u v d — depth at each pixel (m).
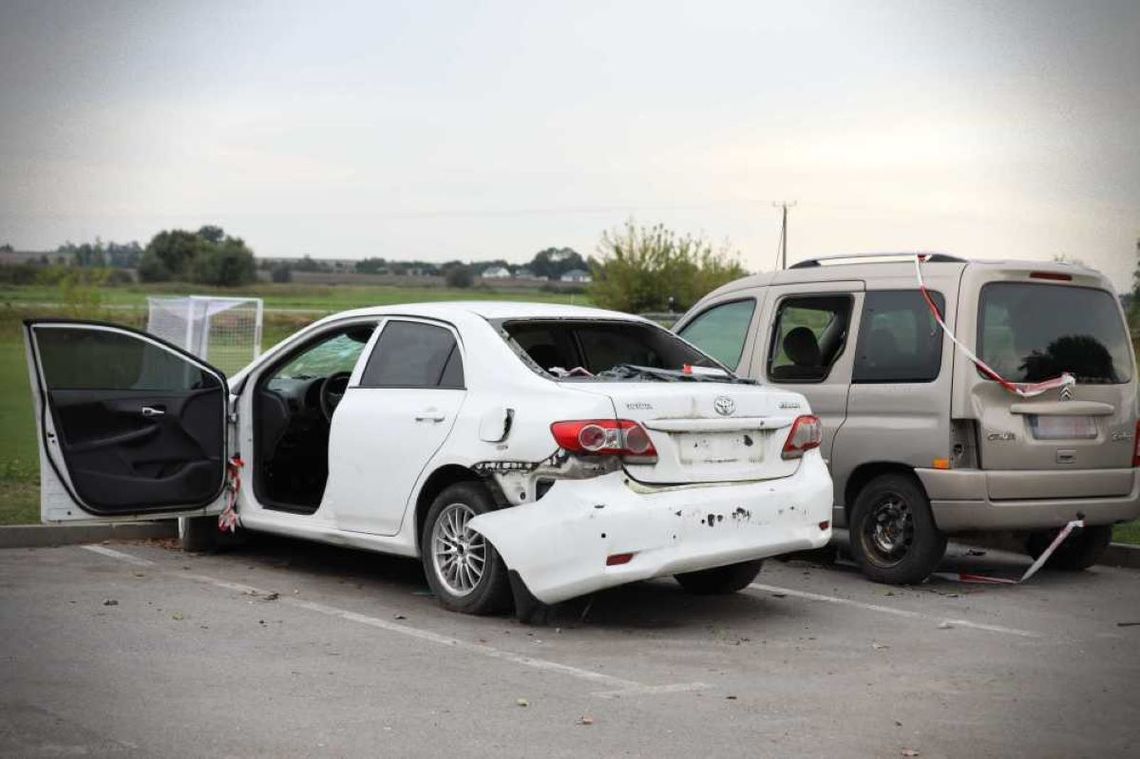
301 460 8.72
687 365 7.81
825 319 9.26
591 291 65.94
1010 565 9.74
